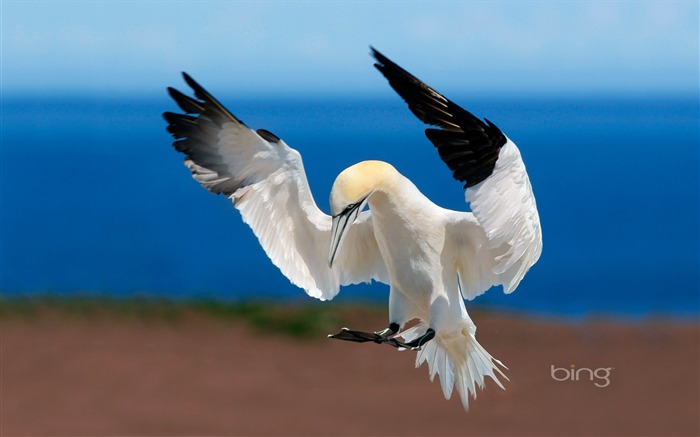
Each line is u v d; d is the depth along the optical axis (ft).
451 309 27.20
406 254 26.81
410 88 23.12
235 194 26.16
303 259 27.66
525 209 22.67
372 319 63.05
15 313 63.72
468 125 22.18
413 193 26.35
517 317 64.90
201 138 25.63
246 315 63.67
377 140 502.79
